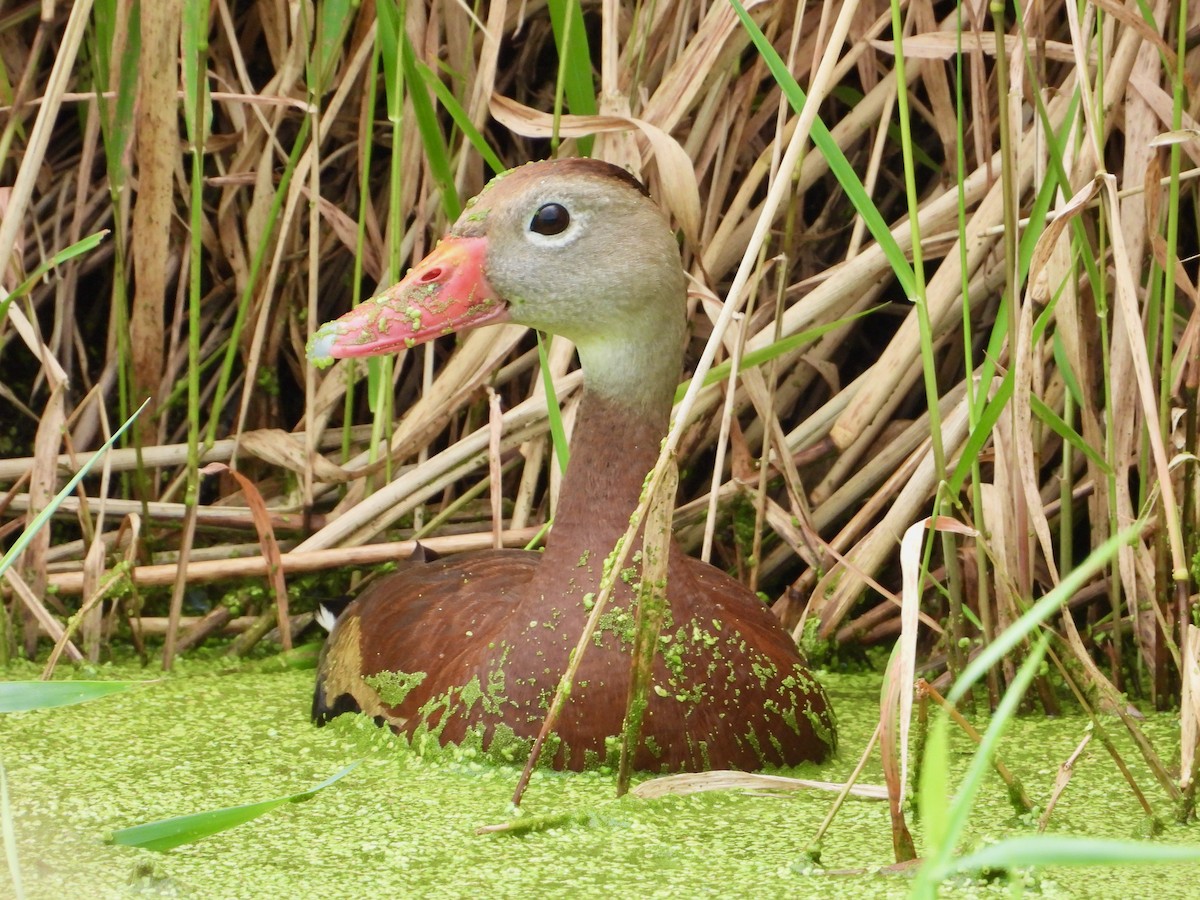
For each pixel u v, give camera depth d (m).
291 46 8.45
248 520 8.63
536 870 5.11
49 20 7.54
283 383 9.62
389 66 7.25
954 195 7.93
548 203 6.07
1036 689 7.23
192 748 6.54
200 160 7.18
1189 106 6.93
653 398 6.11
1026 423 6.12
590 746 5.90
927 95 8.99
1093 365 7.73
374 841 5.38
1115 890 4.99
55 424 8.03
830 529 8.60
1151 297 6.95
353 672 6.73
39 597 8.07
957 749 6.57
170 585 8.16
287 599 8.21
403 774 6.07
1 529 8.23
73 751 6.50
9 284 8.38
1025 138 7.74
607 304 6.04
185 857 5.25
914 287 5.88
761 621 6.42
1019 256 6.29
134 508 8.51
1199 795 5.80
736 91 8.35
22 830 5.55
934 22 8.21
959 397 8.15
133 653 8.29
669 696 5.85
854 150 9.00
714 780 5.41
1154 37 6.16
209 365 9.34
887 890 4.93
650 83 8.41
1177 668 7.20
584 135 7.47
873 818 5.61
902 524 7.63
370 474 8.35
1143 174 7.30
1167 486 5.80
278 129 9.30
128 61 7.18
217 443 8.80
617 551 5.36
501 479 8.59
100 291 9.54
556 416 6.91
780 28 8.56
